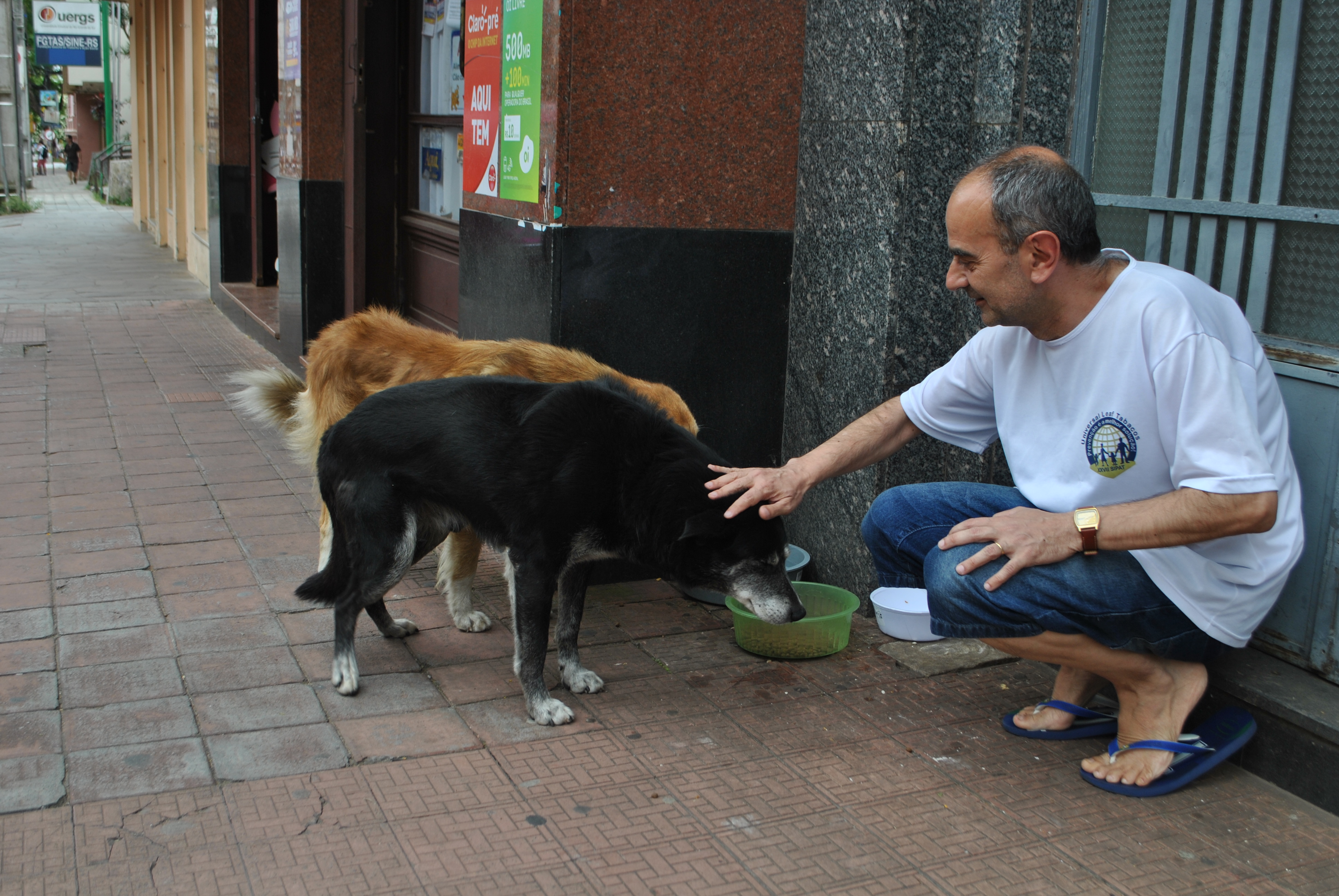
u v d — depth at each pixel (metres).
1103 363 2.73
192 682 3.41
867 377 4.10
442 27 6.88
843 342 4.22
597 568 4.44
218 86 10.85
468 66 5.00
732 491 3.08
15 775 2.82
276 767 2.93
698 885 2.48
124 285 13.04
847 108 4.10
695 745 3.15
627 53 4.11
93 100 40.94
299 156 7.67
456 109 6.77
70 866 2.46
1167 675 2.94
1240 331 2.75
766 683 3.59
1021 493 3.22
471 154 5.02
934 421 3.27
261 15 10.81
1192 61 3.37
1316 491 3.05
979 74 3.89
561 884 2.47
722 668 3.71
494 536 3.29
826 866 2.56
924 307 4.02
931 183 3.93
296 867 2.49
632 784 2.92
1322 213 3.05
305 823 2.67
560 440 3.17
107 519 4.93
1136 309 2.66
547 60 4.09
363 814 2.72
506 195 4.59
